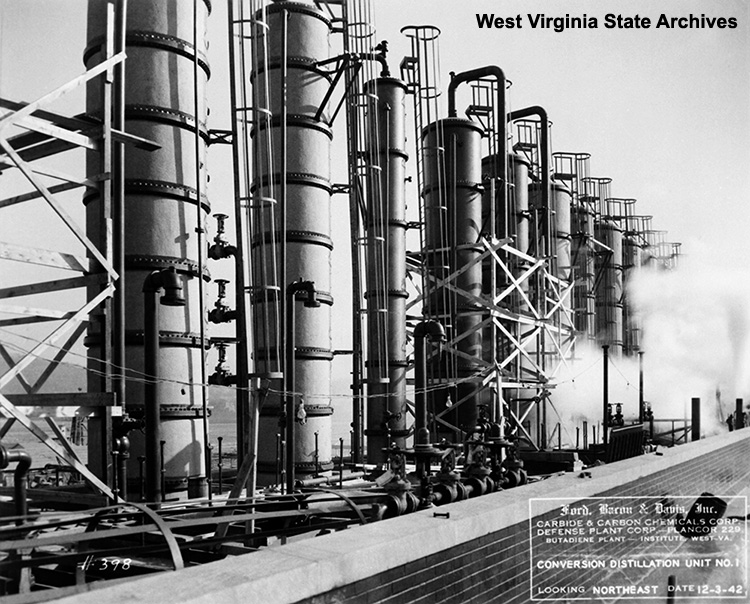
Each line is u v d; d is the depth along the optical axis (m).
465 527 6.69
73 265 9.88
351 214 23.36
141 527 5.19
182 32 14.39
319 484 16.34
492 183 23.31
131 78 13.88
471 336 24.30
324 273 19.88
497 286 26.59
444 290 23.11
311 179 19.59
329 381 19.97
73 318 9.46
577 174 39.03
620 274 44.78
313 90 20.02
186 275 14.24
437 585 6.20
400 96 23.73
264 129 19.59
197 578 4.38
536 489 8.93
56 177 9.73
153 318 10.08
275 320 14.07
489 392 23.38
